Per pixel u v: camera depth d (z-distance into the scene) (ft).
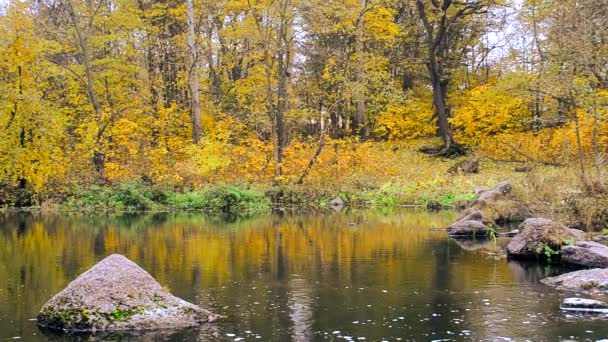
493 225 51.90
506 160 94.48
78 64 98.43
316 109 104.99
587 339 19.62
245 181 79.46
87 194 75.51
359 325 21.45
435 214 65.51
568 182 52.85
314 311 23.41
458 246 40.88
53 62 95.96
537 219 36.91
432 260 35.17
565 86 54.34
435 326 21.30
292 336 20.17
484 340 19.62
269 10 83.92
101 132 83.61
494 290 27.04
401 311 23.40
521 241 35.91
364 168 85.30
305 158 84.33
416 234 47.44
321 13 87.35
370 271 31.65
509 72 92.07
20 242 43.37
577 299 23.99
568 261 33.63
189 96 113.09
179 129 101.60
